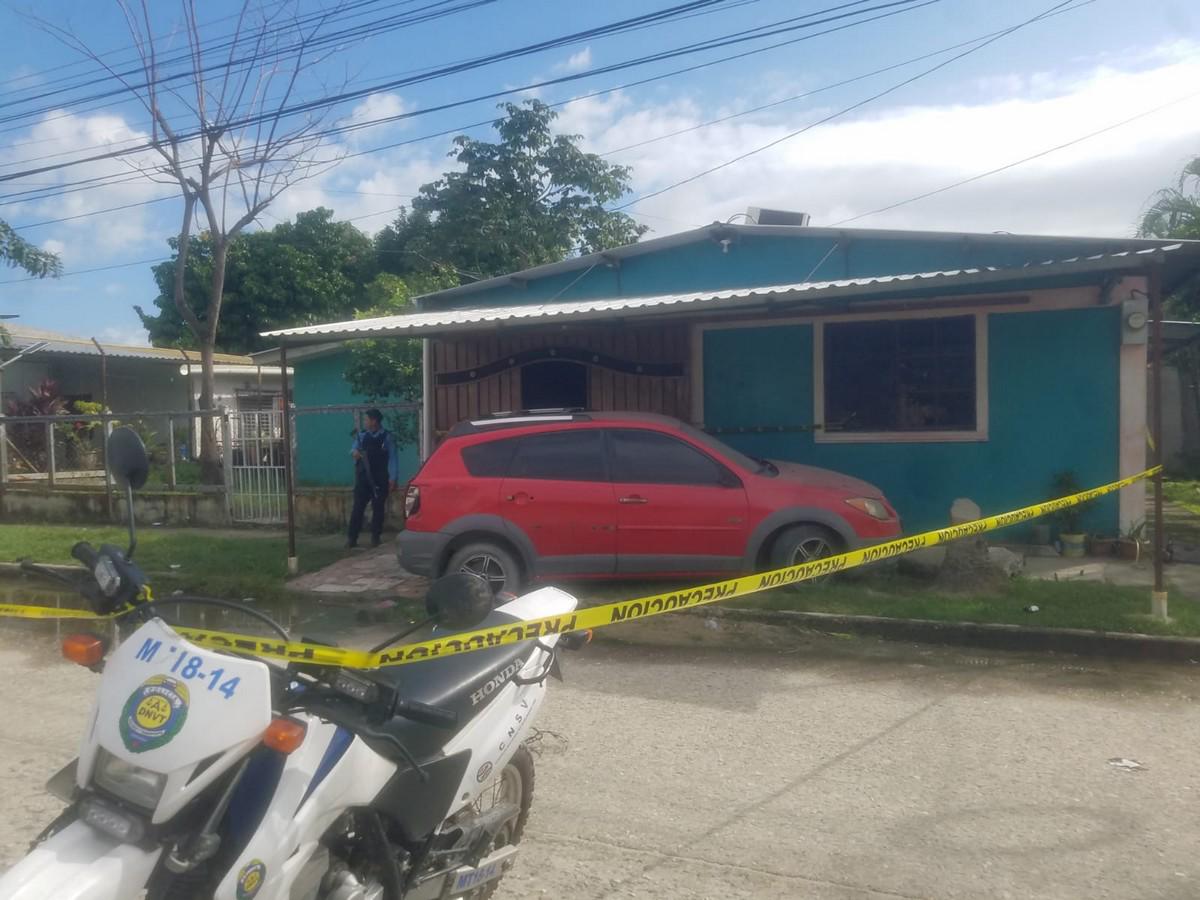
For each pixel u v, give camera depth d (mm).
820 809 4898
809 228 12328
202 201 17344
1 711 6609
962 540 9117
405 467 17969
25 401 22734
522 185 28969
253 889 2701
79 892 2488
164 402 24531
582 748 5738
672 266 13305
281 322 31703
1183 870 4254
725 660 7613
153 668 2748
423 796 3324
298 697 3047
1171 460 20250
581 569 9109
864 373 12000
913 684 6945
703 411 12617
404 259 31984
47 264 16625
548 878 4227
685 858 4406
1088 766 5406
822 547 9055
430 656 3629
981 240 11422
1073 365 11156
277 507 14430
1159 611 7938
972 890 4109
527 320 10164
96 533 14078
